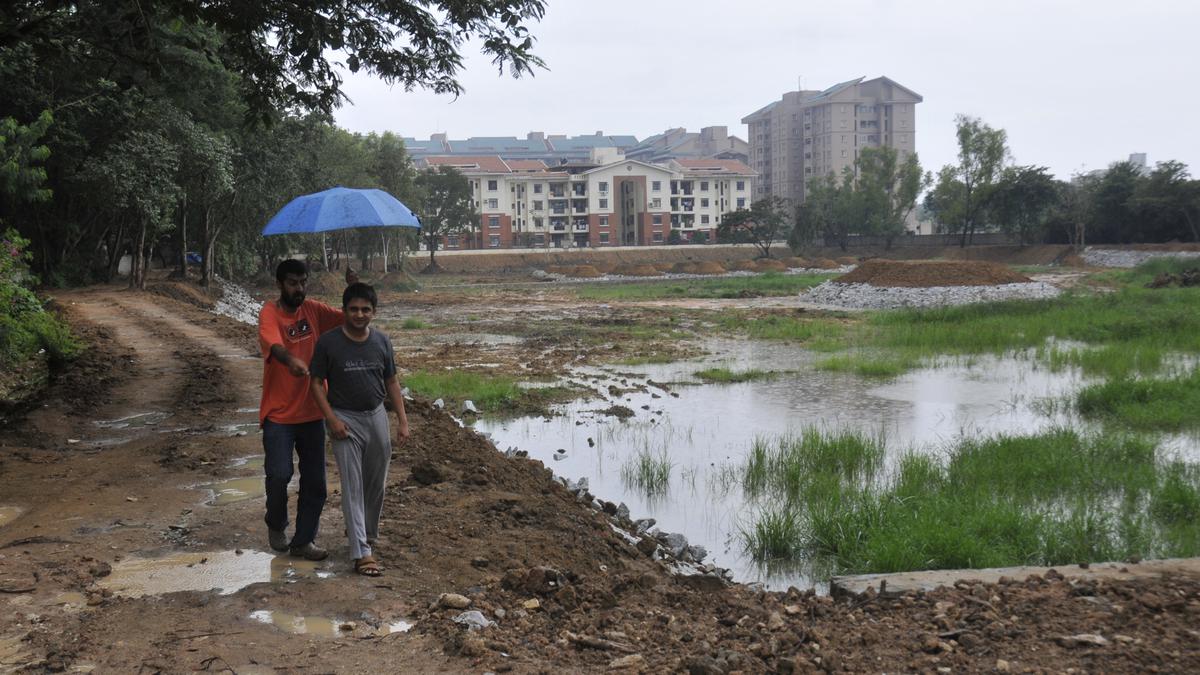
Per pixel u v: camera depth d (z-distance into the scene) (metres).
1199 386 16.66
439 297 56.59
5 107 26.84
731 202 118.69
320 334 5.95
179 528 6.71
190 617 4.90
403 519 6.86
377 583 5.47
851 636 4.52
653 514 10.16
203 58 13.42
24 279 20.41
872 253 98.94
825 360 24.27
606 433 14.91
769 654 4.33
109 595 5.23
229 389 13.58
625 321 37.44
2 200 31.88
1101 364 21.25
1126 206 75.19
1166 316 28.98
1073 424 14.81
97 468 8.74
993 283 45.62
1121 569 5.53
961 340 27.30
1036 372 21.47
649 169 114.69
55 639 4.56
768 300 50.22
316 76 12.45
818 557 8.52
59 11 11.24
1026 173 83.25
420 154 142.62
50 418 11.24
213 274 50.09
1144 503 9.71
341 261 81.88
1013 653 4.18
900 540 8.00
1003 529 8.46
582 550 6.70
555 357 25.50
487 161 112.06
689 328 34.31
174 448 9.56
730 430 15.09
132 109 28.11
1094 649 4.16
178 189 31.12
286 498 5.94
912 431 14.75
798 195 142.12
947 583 5.48
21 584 5.43
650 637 4.71
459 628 4.70
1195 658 4.03
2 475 8.41
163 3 10.73
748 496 10.87
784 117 141.50
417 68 12.34
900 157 134.38
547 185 113.88
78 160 29.75
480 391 18.25
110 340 20.12
